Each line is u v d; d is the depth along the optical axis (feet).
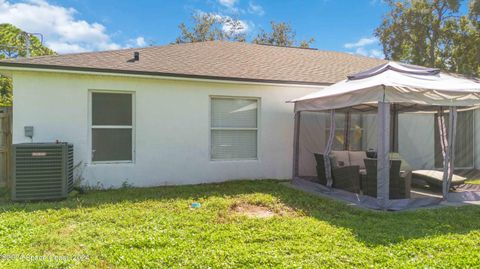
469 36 73.10
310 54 44.47
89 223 16.88
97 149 26.73
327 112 32.14
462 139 33.68
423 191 26.05
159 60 30.63
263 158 31.99
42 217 17.80
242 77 30.09
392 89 19.76
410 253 12.92
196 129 29.48
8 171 26.96
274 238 14.74
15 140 24.58
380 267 11.57
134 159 27.63
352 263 11.94
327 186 25.70
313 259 12.29
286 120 32.71
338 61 42.86
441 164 31.96
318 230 15.78
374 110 31.68
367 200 21.74
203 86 29.66
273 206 21.24
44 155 21.85
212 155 30.60
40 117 25.03
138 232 15.29
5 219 17.21
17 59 24.81
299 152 32.32
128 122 27.61
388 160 20.25
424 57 81.00
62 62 25.53
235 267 11.64
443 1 77.20
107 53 29.94
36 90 24.94
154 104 28.09
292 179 30.32
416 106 29.60
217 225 16.61
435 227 16.35
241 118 31.55
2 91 55.47
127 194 24.11
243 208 20.97
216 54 36.60
